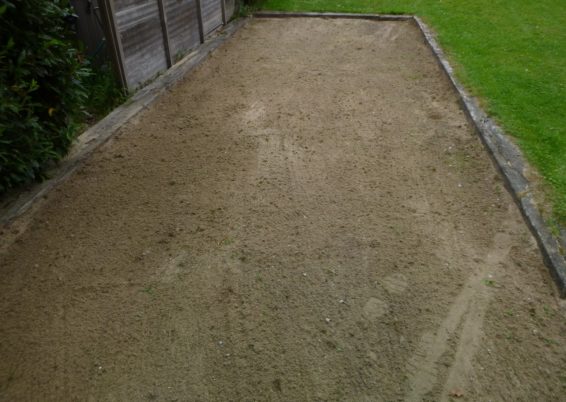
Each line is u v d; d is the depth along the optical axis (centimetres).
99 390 240
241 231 349
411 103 557
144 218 364
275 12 946
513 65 628
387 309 285
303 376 247
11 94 333
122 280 306
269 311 284
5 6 304
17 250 330
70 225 356
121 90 546
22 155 353
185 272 312
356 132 494
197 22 742
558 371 249
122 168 428
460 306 287
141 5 563
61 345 263
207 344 264
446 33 772
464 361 254
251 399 236
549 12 872
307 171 425
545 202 360
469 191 395
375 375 248
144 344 263
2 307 286
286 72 658
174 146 466
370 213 370
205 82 623
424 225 356
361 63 689
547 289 298
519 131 459
